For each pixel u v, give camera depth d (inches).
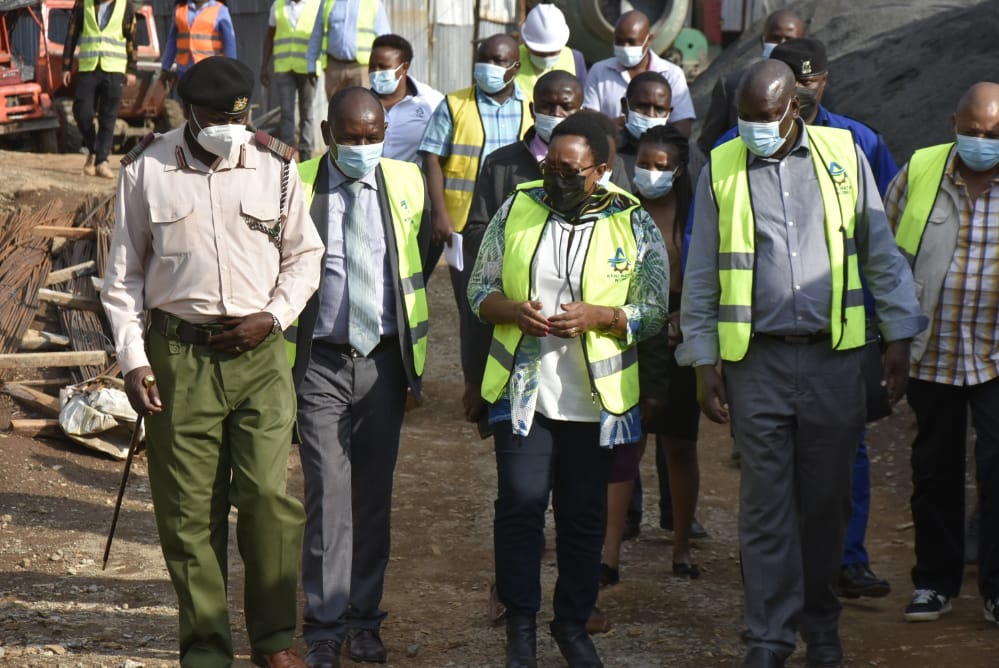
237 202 462.0
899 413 984.9
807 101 607.8
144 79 1985.7
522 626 513.0
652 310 518.3
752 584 516.7
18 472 778.2
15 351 925.2
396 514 797.2
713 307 528.7
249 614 483.5
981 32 1531.7
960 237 583.2
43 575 629.3
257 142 473.7
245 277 464.1
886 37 1649.9
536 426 518.3
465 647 573.0
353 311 529.0
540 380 515.2
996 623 592.4
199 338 461.1
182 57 1576.0
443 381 1097.4
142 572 645.9
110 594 608.1
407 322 541.0
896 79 1530.5
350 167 526.9
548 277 515.2
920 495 611.5
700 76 1963.6
